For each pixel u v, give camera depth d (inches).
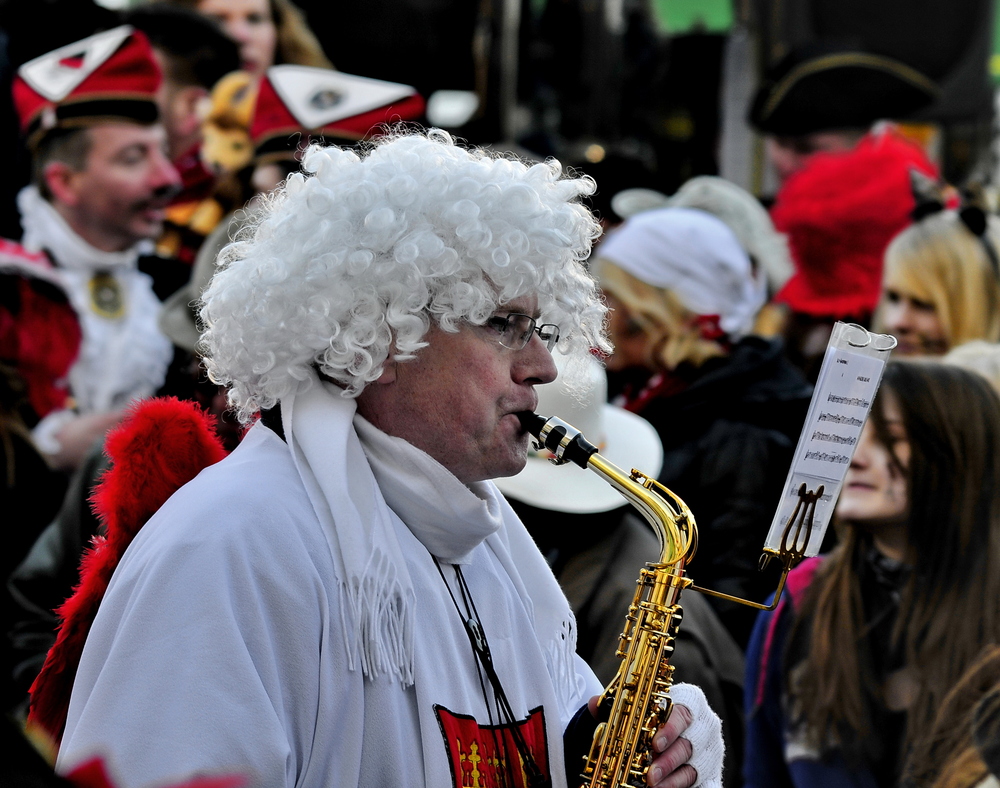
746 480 518.3
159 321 551.8
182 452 262.8
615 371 619.8
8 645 455.8
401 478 244.1
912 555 405.4
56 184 611.8
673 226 607.8
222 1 709.3
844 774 400.5
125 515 255.0
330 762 222.1
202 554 216.2
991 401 410.3
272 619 217.8
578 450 259.0
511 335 251.4
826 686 404.8
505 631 259.6
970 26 823.7
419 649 235.6
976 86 832.3
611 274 609.3
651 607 267.1
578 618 414.9
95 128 610.5
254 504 226.2
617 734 261.0
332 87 625.6
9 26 649.6
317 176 250.1
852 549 414.0
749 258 700.7
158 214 635.5
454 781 229.3
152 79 623.2
